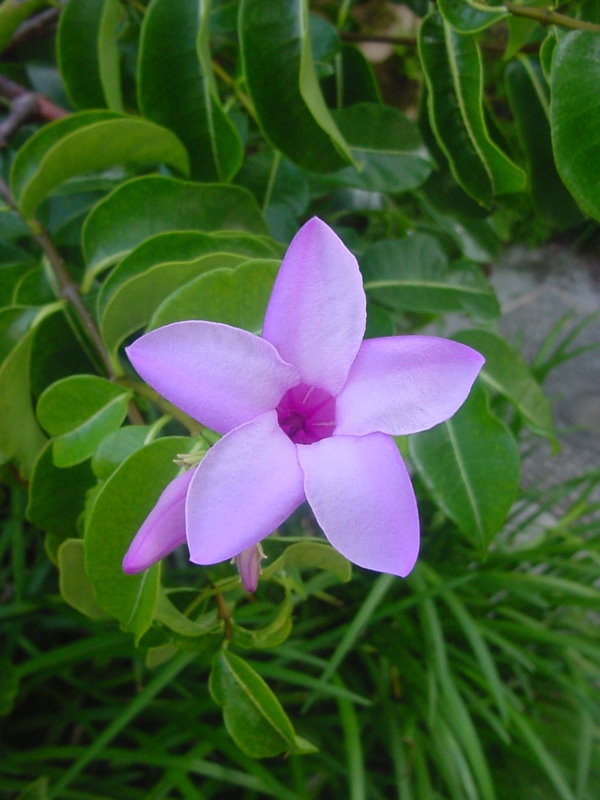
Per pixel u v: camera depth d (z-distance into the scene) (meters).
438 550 0.47
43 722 0.39
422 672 0.40
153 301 0.23
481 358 0.18
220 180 0.28
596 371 0.74
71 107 0.36
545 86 0.29
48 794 0.33
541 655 0.45
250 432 0.18
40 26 0.33
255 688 0.22
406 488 0.18
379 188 0.31
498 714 0.41
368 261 0.33
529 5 0.24
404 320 0.52
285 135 0.27
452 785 0.36
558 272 0.81
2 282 0.29
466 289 0.33
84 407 0.23
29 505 0.24
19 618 0.39
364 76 0.33
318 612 0.46
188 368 0.18
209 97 0.27
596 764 0.39
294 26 0.25
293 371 0.19
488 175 0.27
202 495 0.17
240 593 0.36
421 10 0.34
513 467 0.29
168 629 0.23
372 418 0.19
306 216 0.41
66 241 0.33
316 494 0.18
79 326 0.27
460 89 0.26
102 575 0.21
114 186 0.29
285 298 0.19
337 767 0.38
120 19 0.32
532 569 0.49
